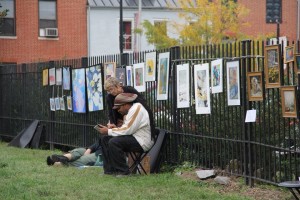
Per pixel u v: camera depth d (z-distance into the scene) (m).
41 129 21.47
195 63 13.61
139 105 13.35
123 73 16.34
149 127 13.42
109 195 11.02
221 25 37.16
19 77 23.56
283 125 10.89
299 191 9.80
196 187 11.76
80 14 50.31
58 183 12.34
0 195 11.12
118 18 50.84
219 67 12.62
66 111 19.89
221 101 12.79
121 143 13.20
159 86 14.74
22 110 23.34
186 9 38.22
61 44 49.91
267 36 35.41
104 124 17.47
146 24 38.88
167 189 11.52
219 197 10.70
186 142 13.87
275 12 40.31
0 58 48.56
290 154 10.70
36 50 49.31
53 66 20.81
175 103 14.23
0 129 25.30
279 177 11.08
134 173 13.48
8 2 48.81
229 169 12.46
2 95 25.11
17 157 17.58
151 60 15.05
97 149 15.37
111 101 13.95
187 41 37.19
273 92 11.20
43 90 21.55
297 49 10.58
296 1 51.00
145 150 13.40
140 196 10.86
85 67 18.28
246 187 11.59
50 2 49.72
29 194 11.13
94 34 50.53
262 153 11.56
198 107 13.29
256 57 11.70
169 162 14.39
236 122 12.26
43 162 16.17
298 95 10.37
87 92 18.25
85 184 12.20
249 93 11.67
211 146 13.16
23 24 49.06
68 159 15.21
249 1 50.31
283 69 10.88
